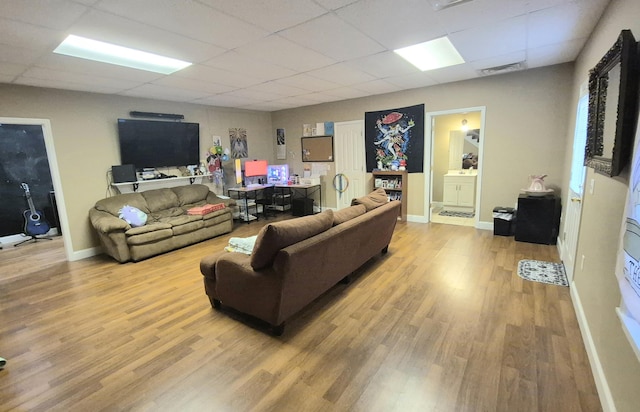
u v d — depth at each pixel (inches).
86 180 173.6
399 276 130.6
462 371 74.4
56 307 114.3
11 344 92.3
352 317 100.7
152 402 68.7
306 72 151.9
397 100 216.4
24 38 94.7
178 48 111.5
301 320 100.0
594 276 80.6
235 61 129.9
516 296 109.3
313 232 96.0
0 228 211.0
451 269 135.5
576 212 114.3
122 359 83.7
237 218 253.9
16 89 147.1
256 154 278.8
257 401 67.9
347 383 72.3
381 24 98.2
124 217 166.1
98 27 90.8
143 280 136.8
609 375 62.4
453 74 170.1
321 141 261.0
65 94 163.2
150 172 200.8
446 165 271.1
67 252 168.1
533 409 63.0
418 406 65.1
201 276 139.3
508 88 177.0
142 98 195.3
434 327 93.0
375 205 140.9
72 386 74.4
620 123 60.2
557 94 164.2
